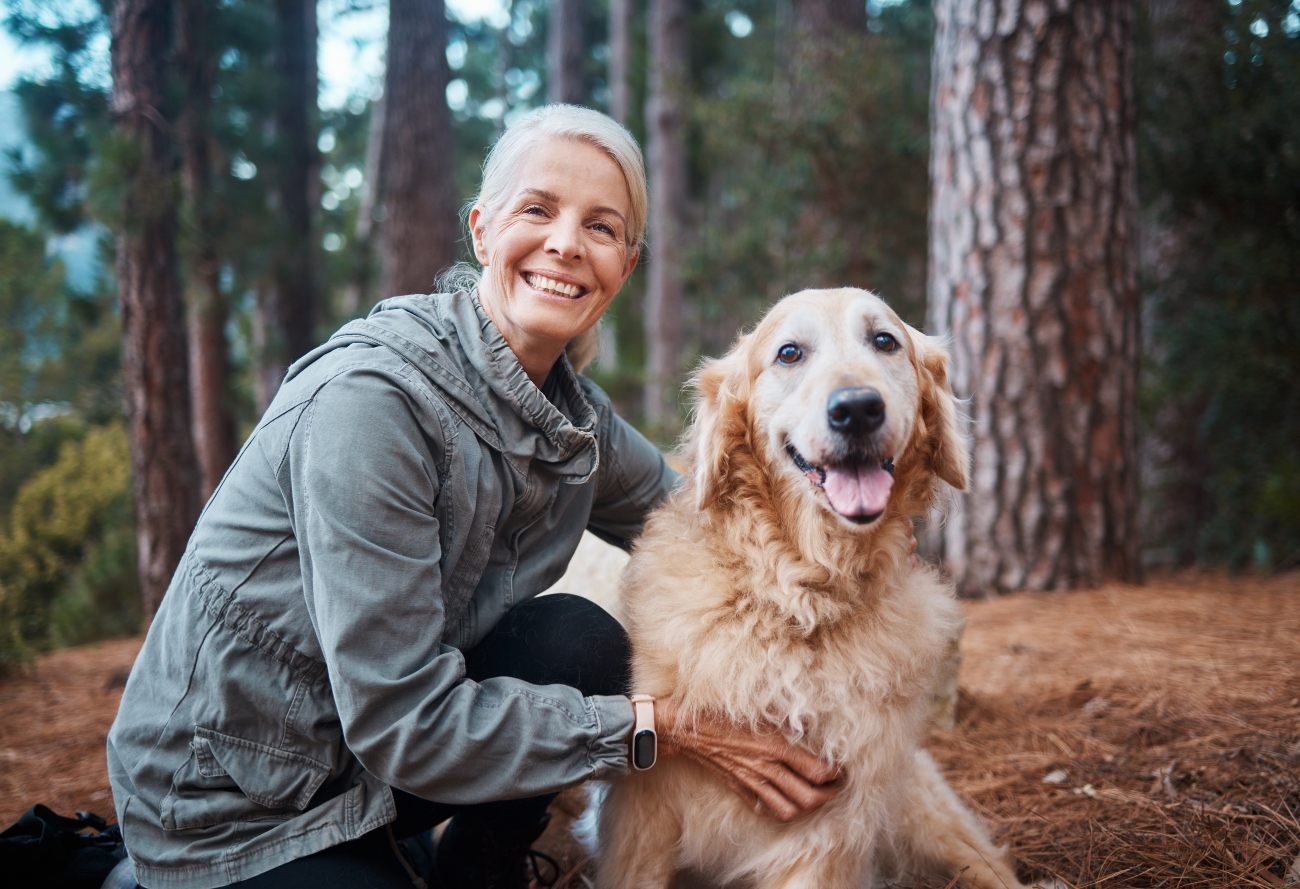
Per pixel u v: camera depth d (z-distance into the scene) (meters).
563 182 2.16
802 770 2.15
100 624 9.27
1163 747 3.10
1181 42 8.26
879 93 9.25
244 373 14.53
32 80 9.48
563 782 1.92
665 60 16.33
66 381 18.30
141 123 8.80
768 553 2.30
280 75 12.82
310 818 1.89
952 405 2.58
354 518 1.80
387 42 12.82
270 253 11.79
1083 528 5.38
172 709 1.90
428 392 1.95
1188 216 7.48
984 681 4.02
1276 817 2.46
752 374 2.49
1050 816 2.80
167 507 8.78
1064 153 5.24
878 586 2.33
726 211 14.13
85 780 3.51
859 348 2.34
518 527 2.23
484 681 1.98
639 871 2.28
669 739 2.11
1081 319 5.31
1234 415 7.48
